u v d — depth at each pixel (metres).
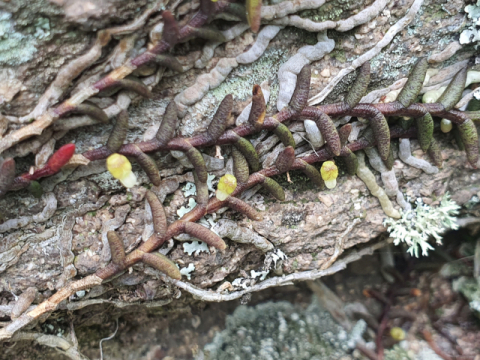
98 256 0.09
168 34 0.07
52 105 0.07
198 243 0.09
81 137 0.08
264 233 0.09
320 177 0.09
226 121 0.08
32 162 0.08
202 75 0.08
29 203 0.08
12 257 0.08
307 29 0.08
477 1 0.09
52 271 0.08
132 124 0.08
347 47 0.09
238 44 0.08
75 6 0.07
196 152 0.08
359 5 0.08
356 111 0.09
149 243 0.08
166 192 0.09
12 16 0.06
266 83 0.09
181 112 0.08
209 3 0.07
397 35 0.09
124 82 0.07
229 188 0.08
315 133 0.09
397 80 0.09
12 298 0.08
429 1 0.09
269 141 0.09
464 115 0.09
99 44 0.07
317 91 0.09
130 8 0.07
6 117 0.07
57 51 0.07
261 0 0.07
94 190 0.08
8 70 0.07
